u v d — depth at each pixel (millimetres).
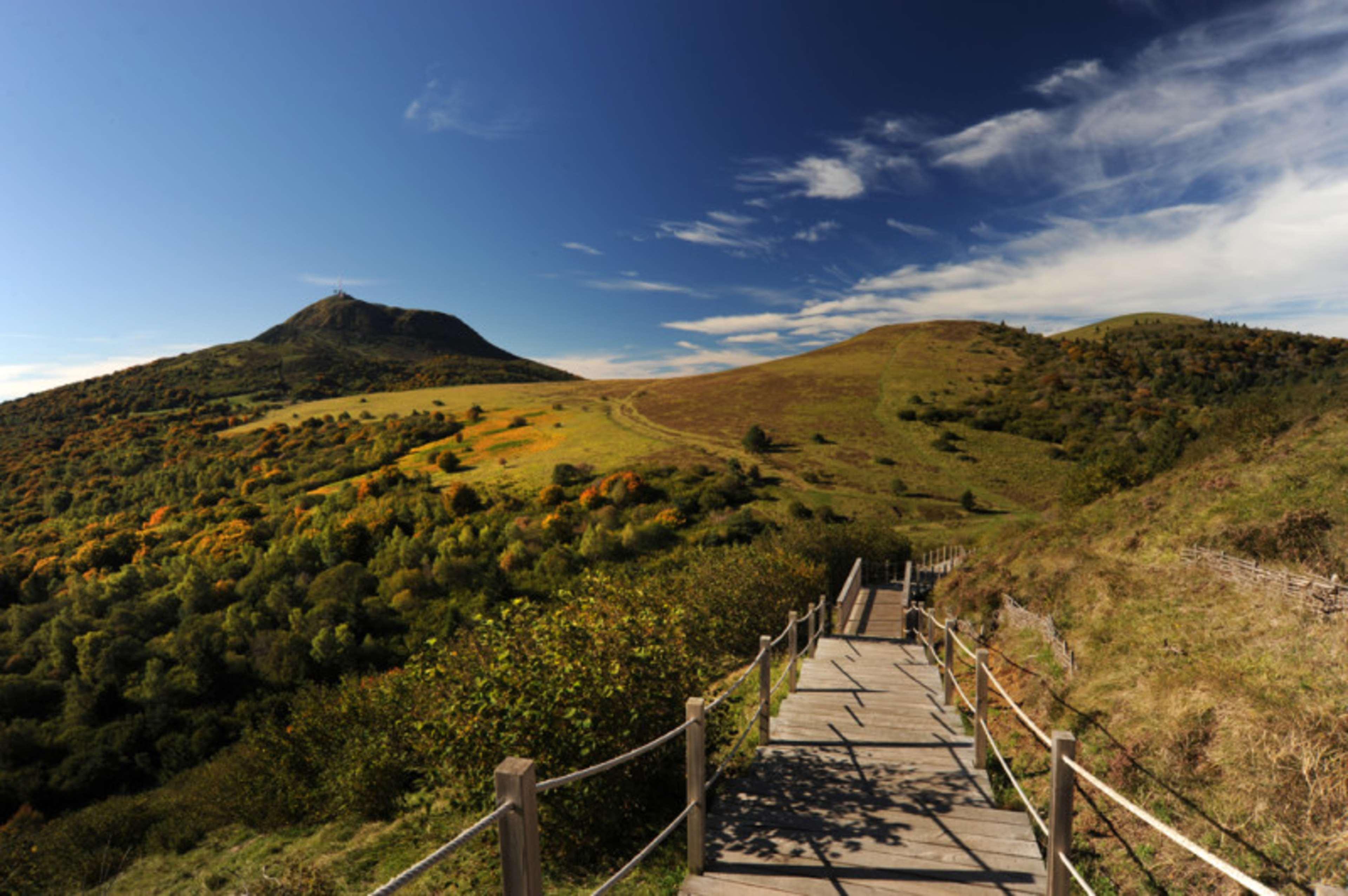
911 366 94812
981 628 11867
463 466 63375
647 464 57000
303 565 42875
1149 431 56281
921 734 6312
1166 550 12281
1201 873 4039
